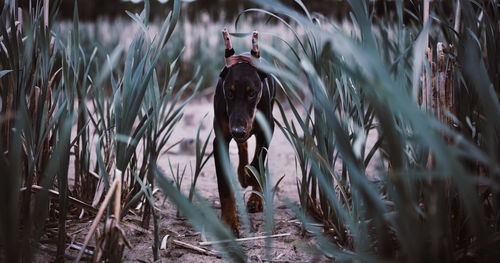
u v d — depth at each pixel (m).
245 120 2.50
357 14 1.48
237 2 12.70
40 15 2.39
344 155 1.45
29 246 1.80
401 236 1.46
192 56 9.62
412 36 2.81
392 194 1.49
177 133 6.00
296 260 2.30
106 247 1.89
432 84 2.07
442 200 1.64
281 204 3.23
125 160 2.25
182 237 2.60
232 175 1.77
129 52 2.46
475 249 1.82
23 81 2.07
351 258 1.59
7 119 2.32
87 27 10.40
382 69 1.24
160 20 10.22
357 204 2.21
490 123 1.54
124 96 2.40
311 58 2.40
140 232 2.60
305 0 2.70
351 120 2.44
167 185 1.48
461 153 1.42
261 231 2.75
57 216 2.68
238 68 2.61
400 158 1.41
